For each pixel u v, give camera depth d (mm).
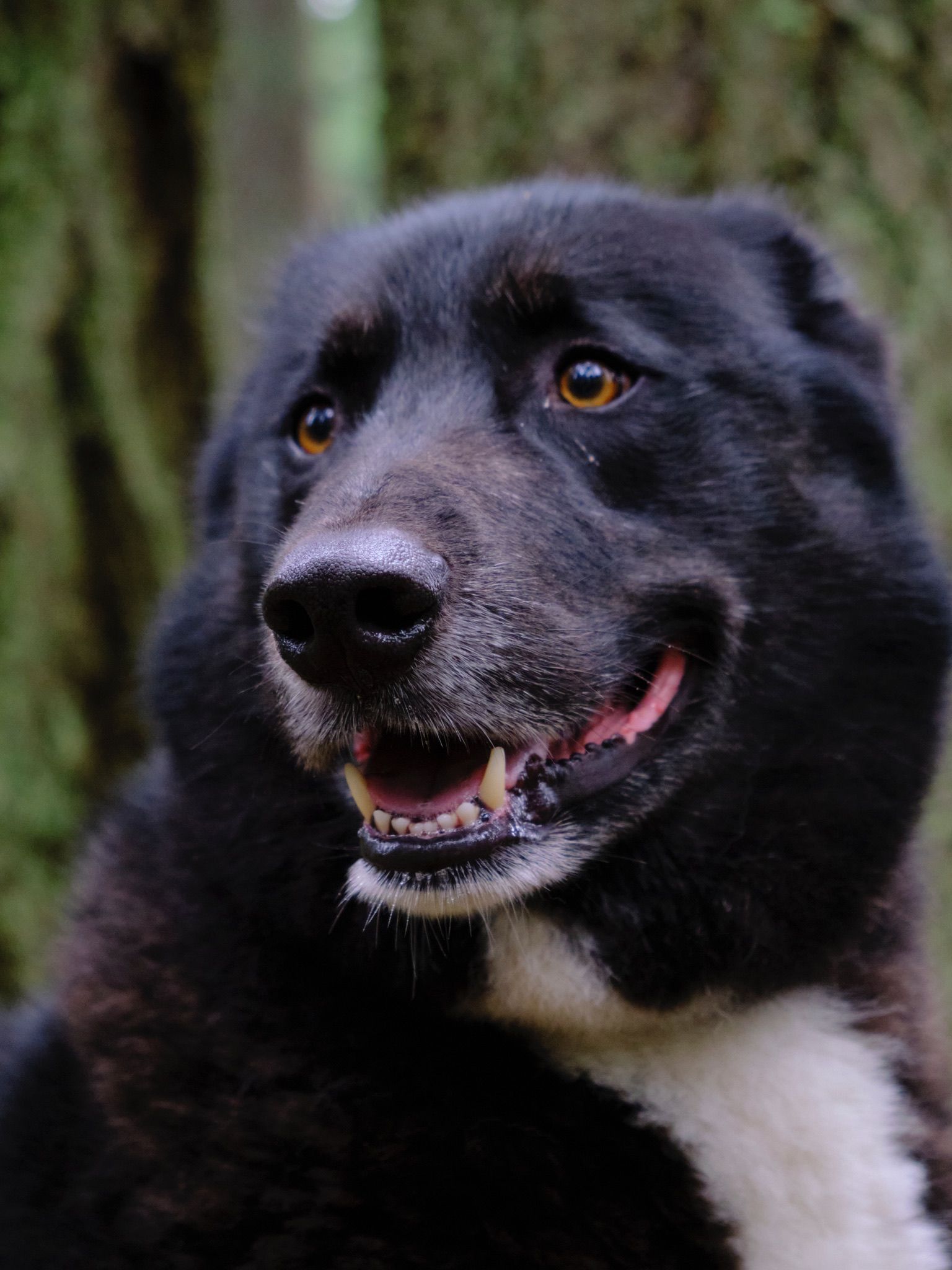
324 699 3377
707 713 3738
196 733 3928
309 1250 3355
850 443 4027
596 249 3852
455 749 3586
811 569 3828
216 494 4461
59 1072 3824
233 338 8656
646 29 6457
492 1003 3623
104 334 7906
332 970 3670
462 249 3973
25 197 7574
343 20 21547
